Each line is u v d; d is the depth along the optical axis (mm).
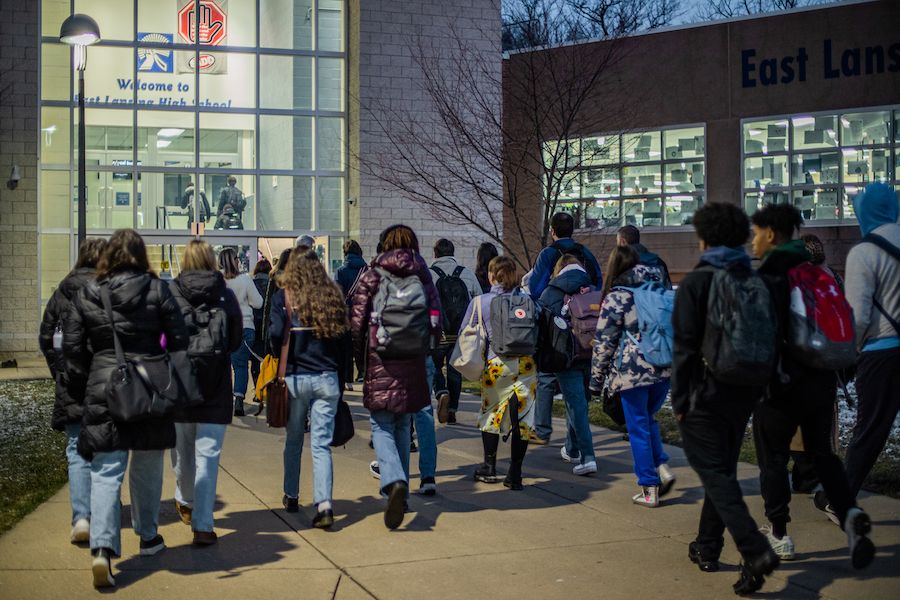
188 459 6383
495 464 7852
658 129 22188
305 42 20875
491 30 20438
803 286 5238
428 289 6824
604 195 22562
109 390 5141
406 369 6453
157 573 5469
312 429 6527
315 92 20844
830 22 20828
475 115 17641
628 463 8648
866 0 20516
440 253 10336
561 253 8883
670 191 22078
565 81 17422
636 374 6773
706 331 4957
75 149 19719
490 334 7539
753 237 5641
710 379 4988
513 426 7543
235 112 20484
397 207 20172
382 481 6285
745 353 4832
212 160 20359
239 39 20562
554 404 12250
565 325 7539
